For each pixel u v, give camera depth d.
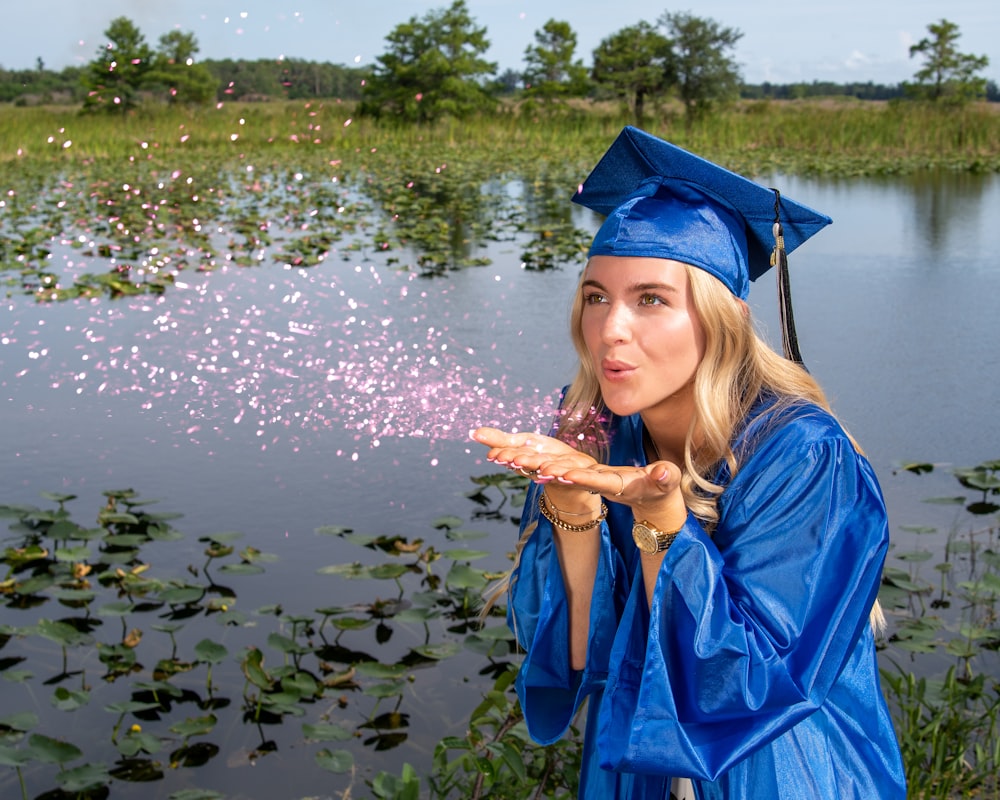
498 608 3.56
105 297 7.91
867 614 1.38
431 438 4.64
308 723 3.01
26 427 5.16
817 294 8.09
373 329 6.95
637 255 1.44
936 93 44.16
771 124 26.53
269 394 5.51
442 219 12.25
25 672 3.21
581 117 32.59
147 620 3.53
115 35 26.97
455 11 32.78
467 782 2.59
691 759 1.33
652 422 1.58
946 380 5.91
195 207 13.15
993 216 12.53
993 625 3.38
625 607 1.45
